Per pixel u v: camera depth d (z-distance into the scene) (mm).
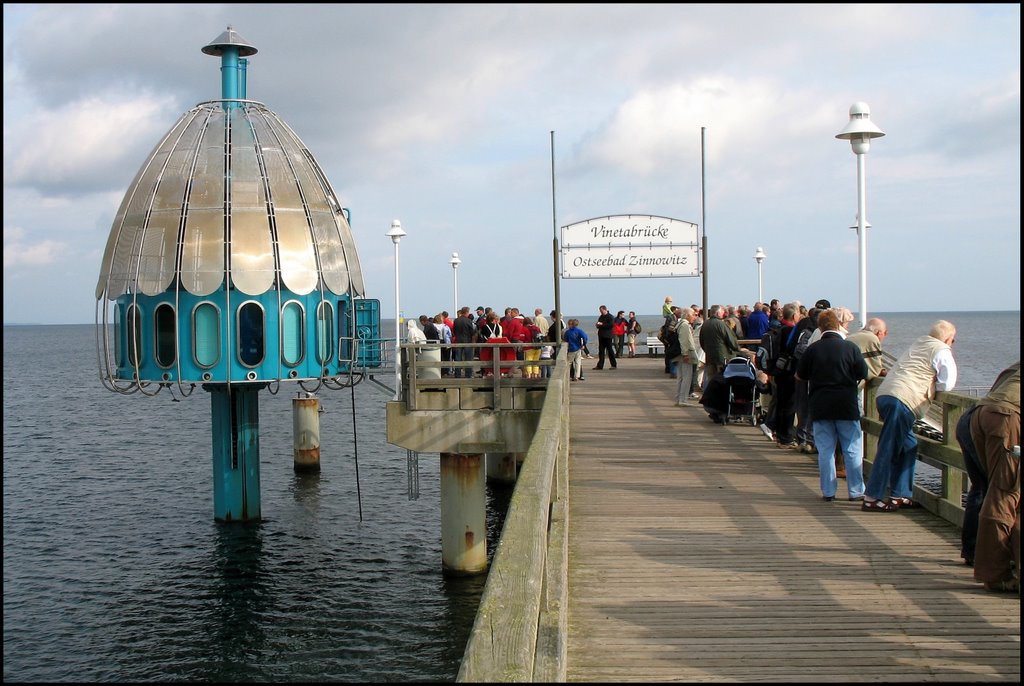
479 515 17297
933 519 8969
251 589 16719
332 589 16641
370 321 23531
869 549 7930
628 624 6172
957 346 99562
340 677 12680
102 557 18984
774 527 8727
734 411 15867
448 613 15266
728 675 5340
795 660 5559
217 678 12758
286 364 21156
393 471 28781
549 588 5309
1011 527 6637
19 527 21531
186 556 18984
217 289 20531
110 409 51594
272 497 24812
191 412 50125
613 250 22359
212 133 21969
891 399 9102
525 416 17422
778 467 11914
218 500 21938
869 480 9305
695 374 21109
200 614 15422
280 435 38156
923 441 9562
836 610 6414
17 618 15289
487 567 17406
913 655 5621
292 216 21531
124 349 21406
